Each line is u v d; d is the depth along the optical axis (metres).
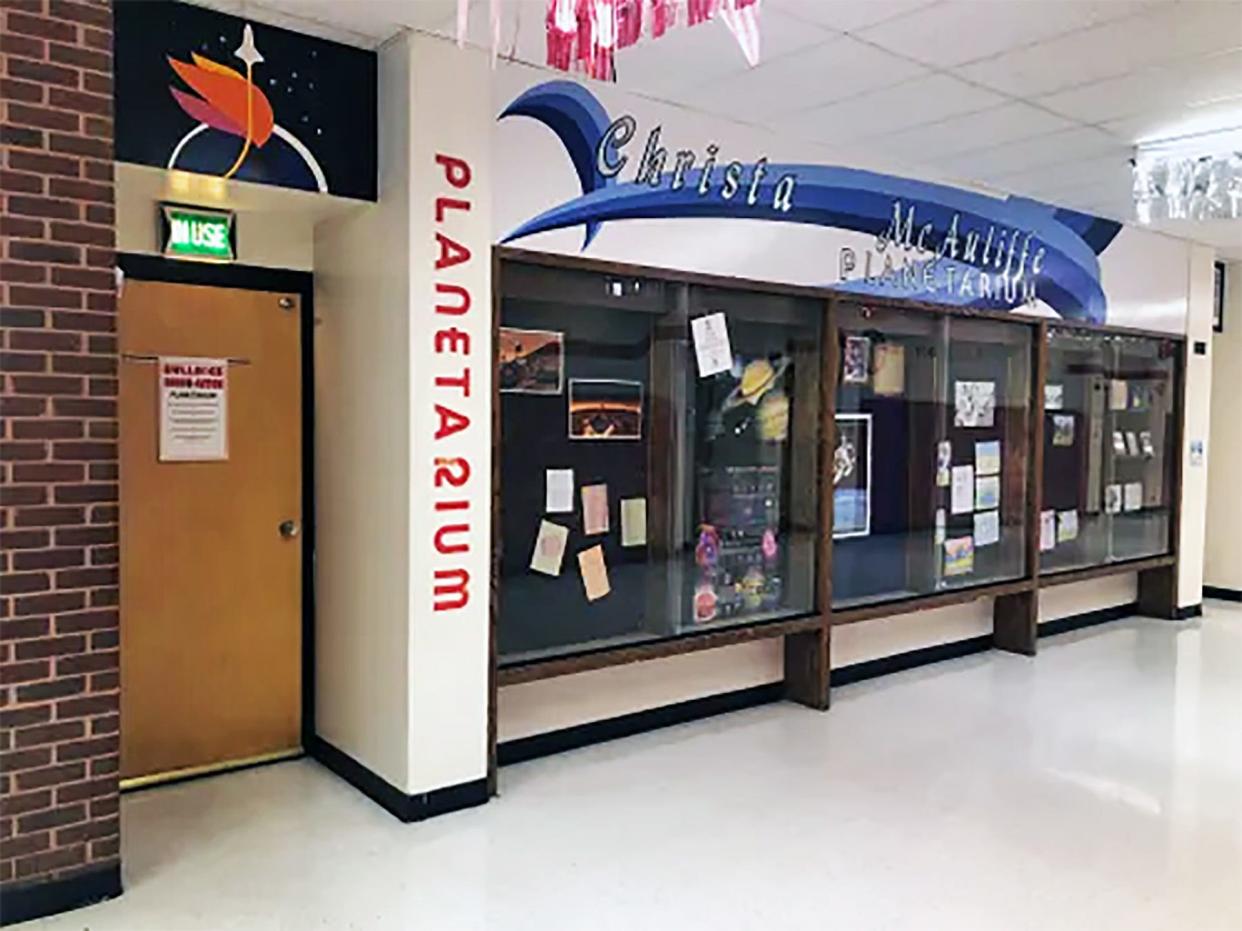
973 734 4.83
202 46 3.41
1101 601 7.53
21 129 2.88
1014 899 3.20
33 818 2.99
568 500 4.49
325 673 4.35
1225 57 3.90
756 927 3.01
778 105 4.50
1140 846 3.59
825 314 5.21
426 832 3.67
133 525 4.05
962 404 6.20
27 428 2.92
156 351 4.07
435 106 3.68
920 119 4.70
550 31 2.62
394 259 3.73
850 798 4.02
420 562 3.72
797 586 5.32
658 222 4.50
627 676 4.80
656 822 3.77
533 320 4.30
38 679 2.97
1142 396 7.51
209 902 3.13
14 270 2.88
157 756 4.15
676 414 4.85
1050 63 3.97
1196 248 7.54
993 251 6.05
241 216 4.17
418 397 3.68
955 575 6.20
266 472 4.34
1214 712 5.21
